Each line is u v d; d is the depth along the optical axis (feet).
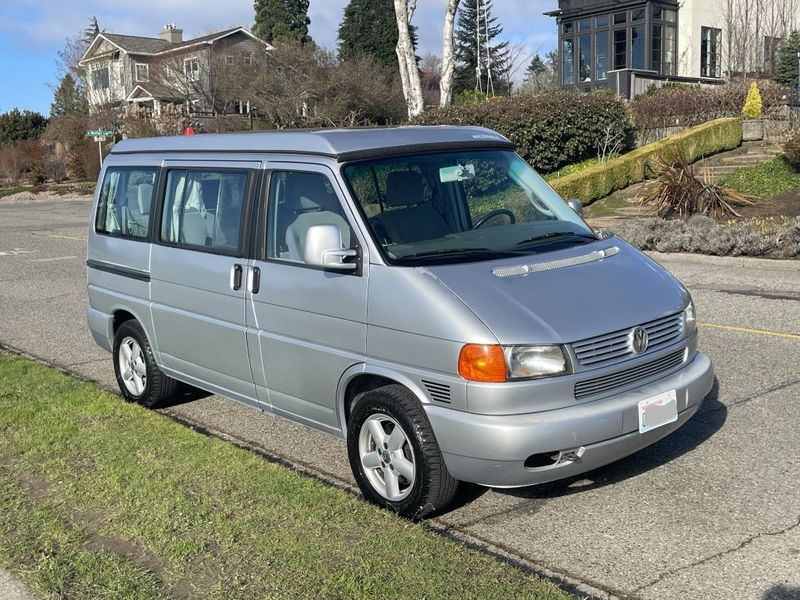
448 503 15.47
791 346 26.40
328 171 16.90
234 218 18.95
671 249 44.62
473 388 14.17
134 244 22.26
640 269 16.99
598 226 53.98
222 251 19.15
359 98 135.03
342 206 16.49
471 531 15.20
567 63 126.93
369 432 16.14
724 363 24.91
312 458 19.30
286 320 17.47
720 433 19.34
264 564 13.48
